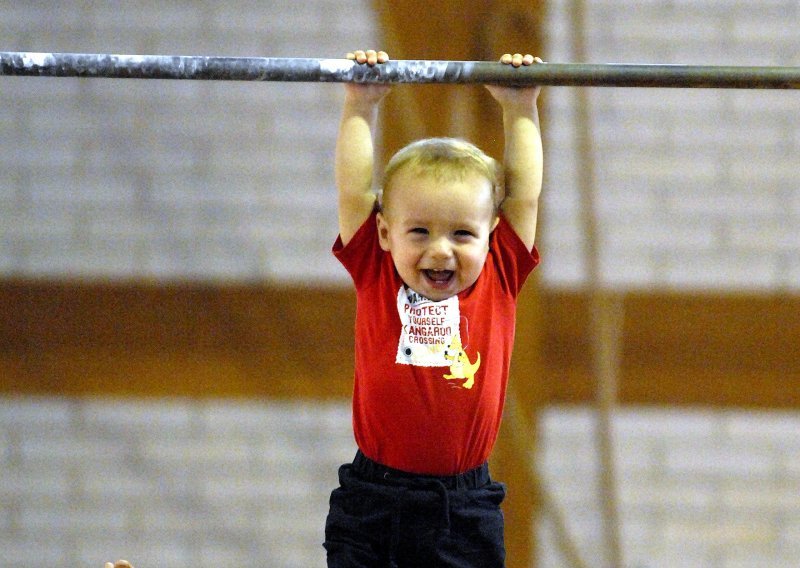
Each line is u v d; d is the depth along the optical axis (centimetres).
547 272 1670
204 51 1694
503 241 841
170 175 1725
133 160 1728
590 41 1673
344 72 830
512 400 1388
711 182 1688
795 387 1669
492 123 1452
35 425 1742
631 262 1681
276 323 1712
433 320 816
